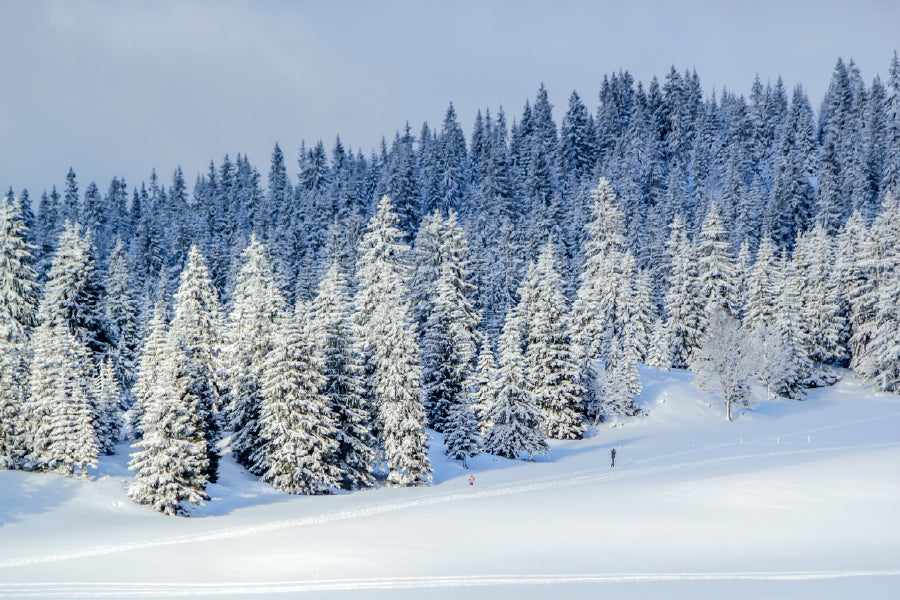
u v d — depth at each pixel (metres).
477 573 20.59
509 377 52.53
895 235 79.00
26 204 89.06
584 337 68.31
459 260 57.34
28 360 40.88
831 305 80.38
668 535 25.95
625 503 32.31
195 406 36.28
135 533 27.83
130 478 37.50
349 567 21.61
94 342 49.75
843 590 17.09
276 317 44.59
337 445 40.28
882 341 73.50
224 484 39.12
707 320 79.12
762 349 73.00
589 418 66.44
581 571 20.69
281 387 38.88
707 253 82.38
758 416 67.75
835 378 79.00
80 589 19.05
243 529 28.95
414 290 58.44
